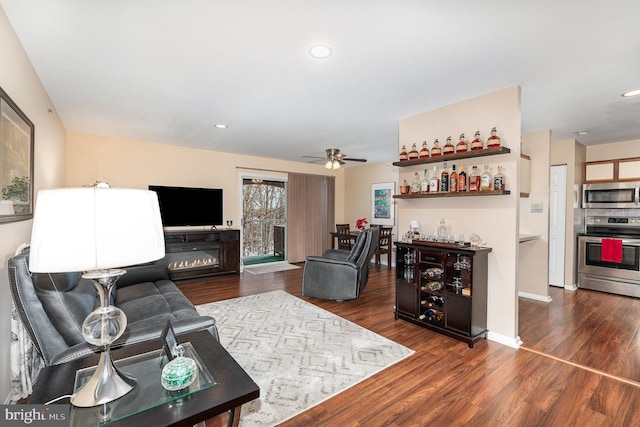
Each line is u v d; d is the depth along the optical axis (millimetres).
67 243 895
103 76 2494
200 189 5383
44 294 1454
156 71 2402
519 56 2133
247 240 6711
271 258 7039
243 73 2426
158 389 1086
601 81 2547
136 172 4855
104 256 927
